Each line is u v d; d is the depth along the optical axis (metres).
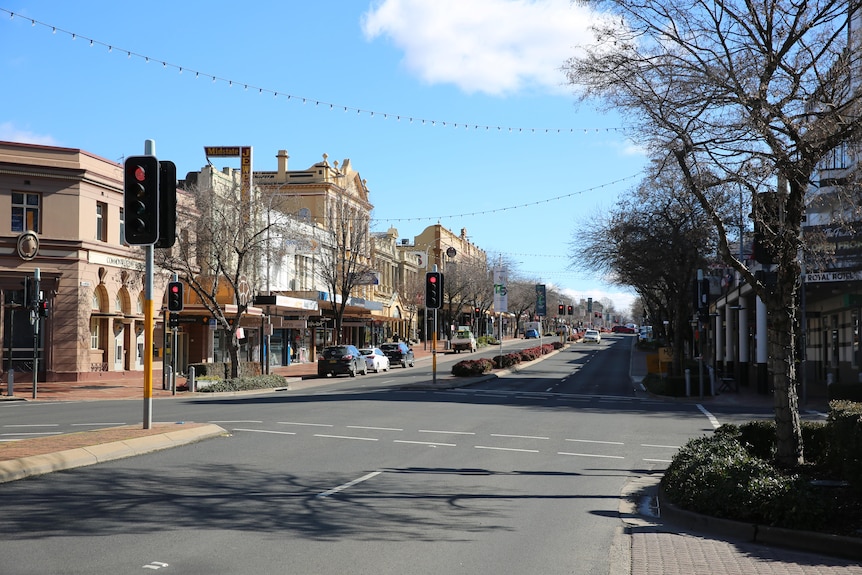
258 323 45.25
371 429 17.50
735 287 35.00
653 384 32.78
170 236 14.03
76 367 34.16
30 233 33.25
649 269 34.41
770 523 8.36
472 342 76.38
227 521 8.54
